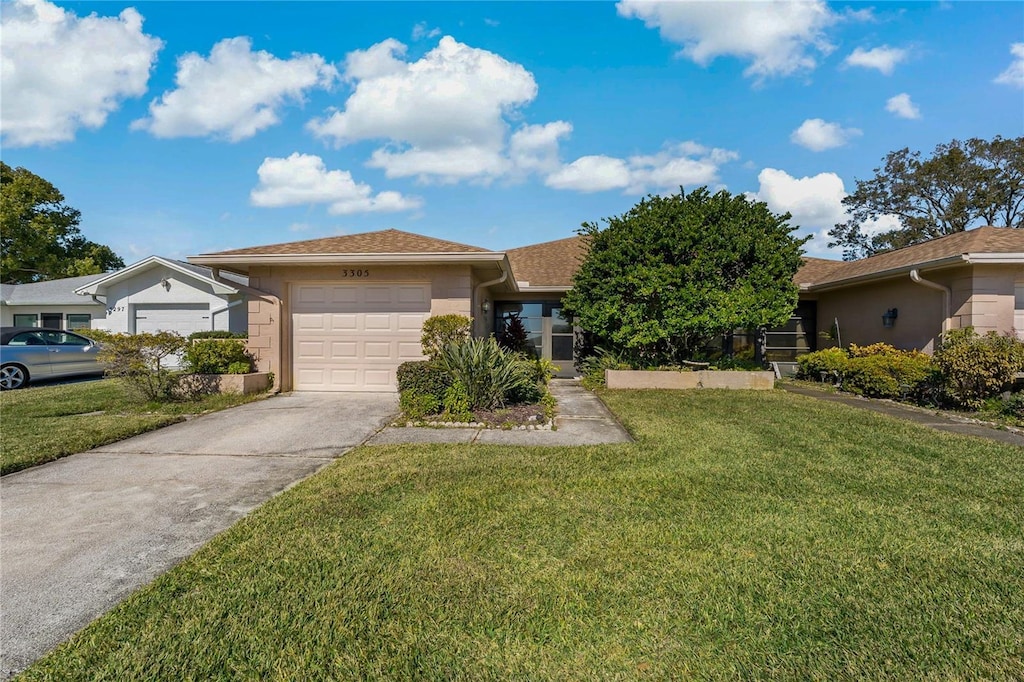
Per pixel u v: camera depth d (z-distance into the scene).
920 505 3.77
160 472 4.72
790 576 2.73
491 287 12.48
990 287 9.39
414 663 2.05
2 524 3.46
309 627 2.27
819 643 2.18
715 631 2.27
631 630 2.27
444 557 2.92
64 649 2.12
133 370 8.12
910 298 11.12
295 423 6.88
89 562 2.92
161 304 15.75
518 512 3.59
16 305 19.78
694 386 10.82
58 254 29.73
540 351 14.38
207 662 2.04
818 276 14.87
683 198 10.99
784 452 5.25
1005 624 2.32
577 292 11.78
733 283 10.63
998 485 4.23
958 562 2.91
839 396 10.00
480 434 6.27
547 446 5.62
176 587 2.60
